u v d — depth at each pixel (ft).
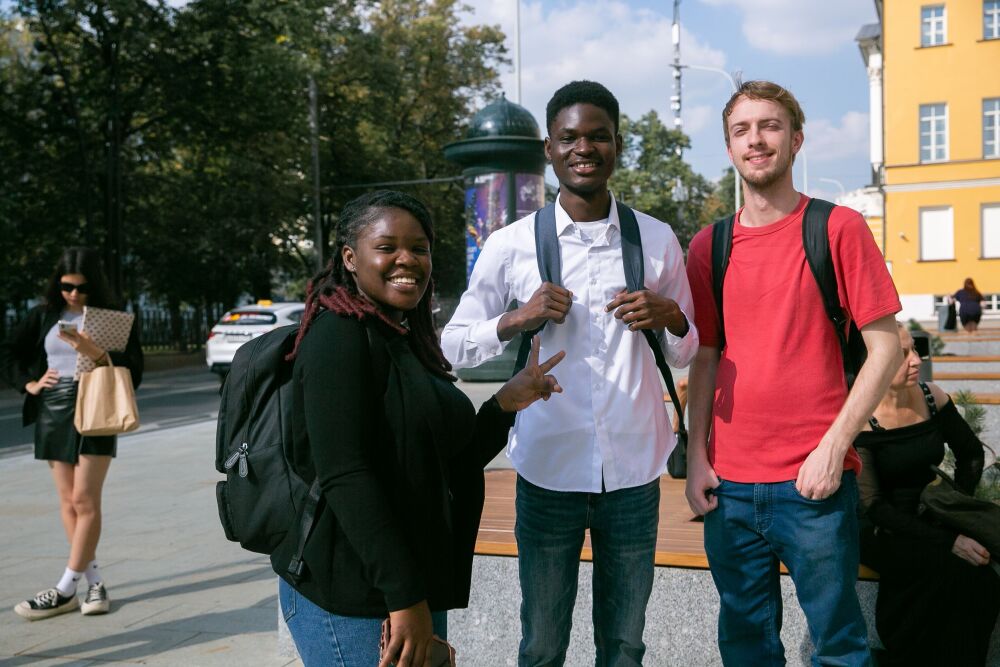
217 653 13.34
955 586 10.26
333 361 6.15
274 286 123.95
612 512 8.90
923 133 116.26
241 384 6.60
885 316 8.22
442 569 6.51
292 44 77.97
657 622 11.46
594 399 8.82
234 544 20.04
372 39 99.96
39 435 15.37
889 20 116.98
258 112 79.66
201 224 87.61
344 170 112.27
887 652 10.78
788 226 8.64
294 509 6.31
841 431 8.15
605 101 8.87
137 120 83.97
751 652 9.05
